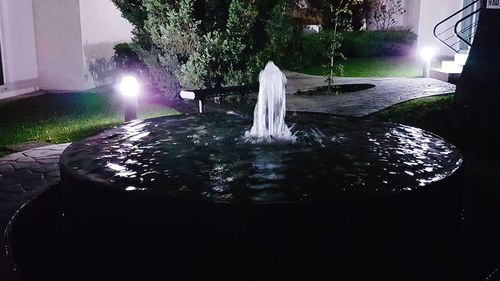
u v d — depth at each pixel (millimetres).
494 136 6285
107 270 3025
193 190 2912
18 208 4359
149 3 8453
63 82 11188
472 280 3020
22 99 10156
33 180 5129
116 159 3646
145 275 2885
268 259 2662
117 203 2885
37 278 3074
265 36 8344
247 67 8164
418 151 3844
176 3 8414
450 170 3266
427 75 11977
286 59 14680
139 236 2842
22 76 10750
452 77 10953
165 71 8922
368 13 19312
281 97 4637
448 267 3146
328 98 9336
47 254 3406
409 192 2836
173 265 2789
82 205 3117
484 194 4434
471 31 13633
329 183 3049
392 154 3773
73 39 10945
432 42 15688
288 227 2619
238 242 2645
